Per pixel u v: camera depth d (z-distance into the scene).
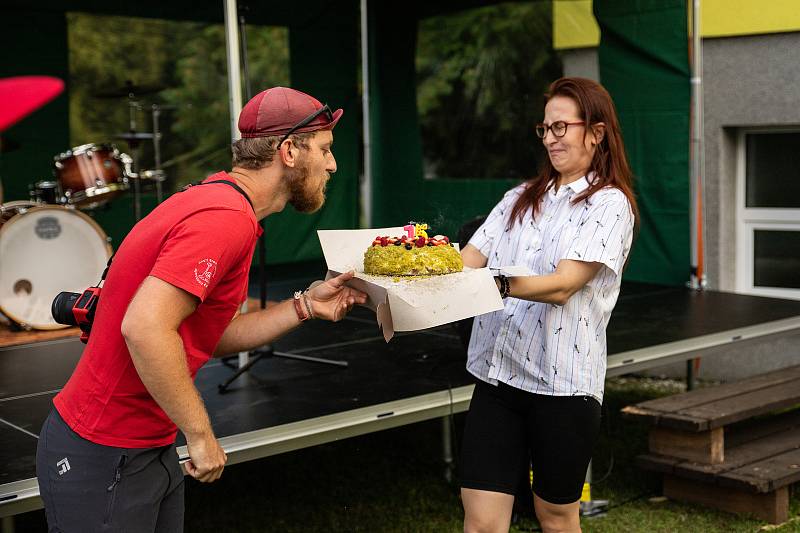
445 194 7.21
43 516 3.70
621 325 4.52
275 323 2.02
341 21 8.07
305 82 7.92
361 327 4.78
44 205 5.48
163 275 1.63
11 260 5.20
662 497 3.79
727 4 5.40
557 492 2.31
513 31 6.60
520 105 6.62
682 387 5.64
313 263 8.04
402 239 2.13
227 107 7.86
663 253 5.81
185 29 7.60
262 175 1.85
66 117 7.11
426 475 4.14
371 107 7.73
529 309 2.33
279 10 7.68
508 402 2.36
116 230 7.44
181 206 1.72
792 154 5.51
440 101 7.21
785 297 5.58
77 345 4.75
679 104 5.61
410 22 7.36
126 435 1.75
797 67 5.22
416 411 3.33
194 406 1.68
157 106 7.31
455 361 3.91
